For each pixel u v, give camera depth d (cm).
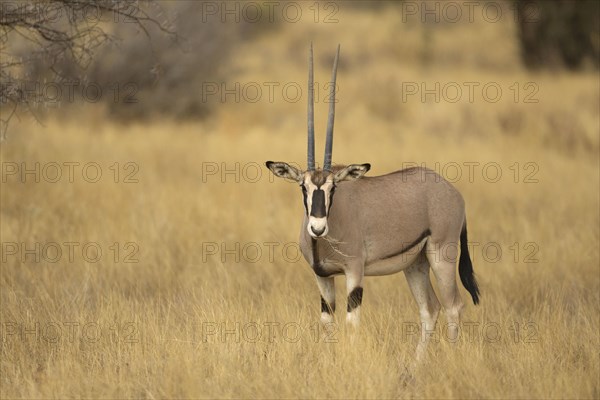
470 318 2652
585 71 8612
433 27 10569
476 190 4481
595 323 2528
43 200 3888
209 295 2742
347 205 2348
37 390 2006
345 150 5444
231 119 6600
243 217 3803
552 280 3041
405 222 2445
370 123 6675
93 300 2912
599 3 8662
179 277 3106
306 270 3127
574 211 4031
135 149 5194
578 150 5716
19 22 2816
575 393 1995
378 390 2003
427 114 6656
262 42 9994
